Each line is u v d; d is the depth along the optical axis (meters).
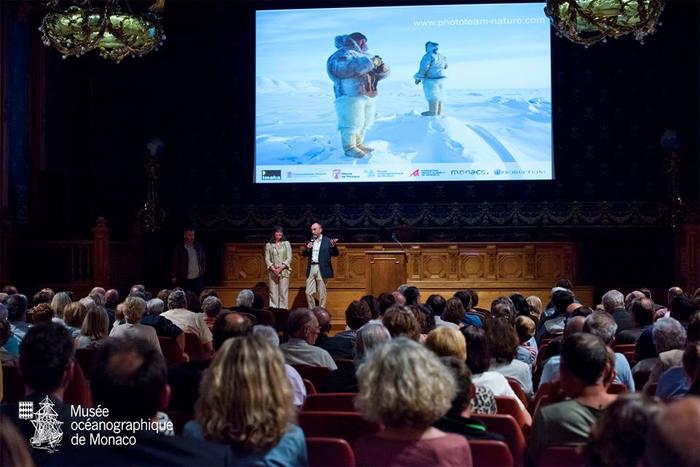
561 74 17.14
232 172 17.47
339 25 17.02
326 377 5.02
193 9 17.48
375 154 16.84
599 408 3.49
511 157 16.72
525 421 4.38
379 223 17.22
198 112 17.58
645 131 17.05
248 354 2.78
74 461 2.61
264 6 17.14
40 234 15.60
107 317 6.45
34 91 15.76
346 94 16.92
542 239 16.70
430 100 16.80
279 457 2.82
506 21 16.77
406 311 5.50
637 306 7.10
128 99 17.56
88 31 9.53
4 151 14.51
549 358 5.72
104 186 17.44
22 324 7.05
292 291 15.12
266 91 17.08
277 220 17.34
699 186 16.83
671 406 1.80
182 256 13.99
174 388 4.37
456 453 2.84
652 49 17.08
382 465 2.83
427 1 16.88
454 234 17.00
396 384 2.80
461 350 4.39
